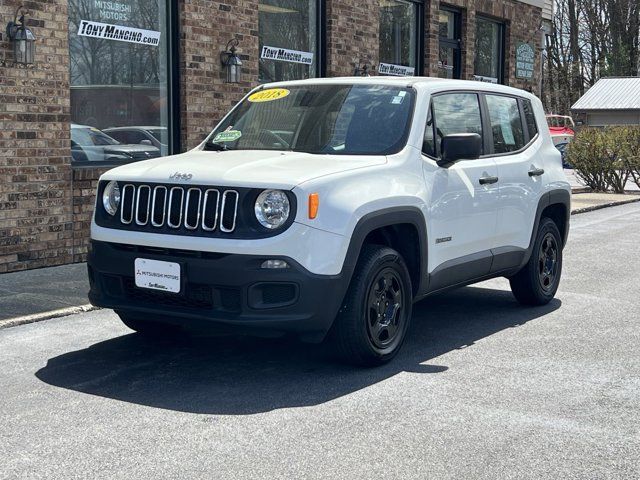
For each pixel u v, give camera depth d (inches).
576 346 256.2
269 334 211.9
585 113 1590.8
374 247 228.2
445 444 174.9
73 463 164.2
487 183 272.8
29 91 369.4
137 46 432.1
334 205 212.4
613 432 182.9
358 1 576.4
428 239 244.7
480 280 279.9
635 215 666.2
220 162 226.7
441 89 264.7
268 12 515.8
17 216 368.2
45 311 289.0
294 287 207.2
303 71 545.3
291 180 208.7
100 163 413.4
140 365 232.2
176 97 453.1
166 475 158.4
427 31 659.4
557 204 321.7
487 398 205.0
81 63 405.1
